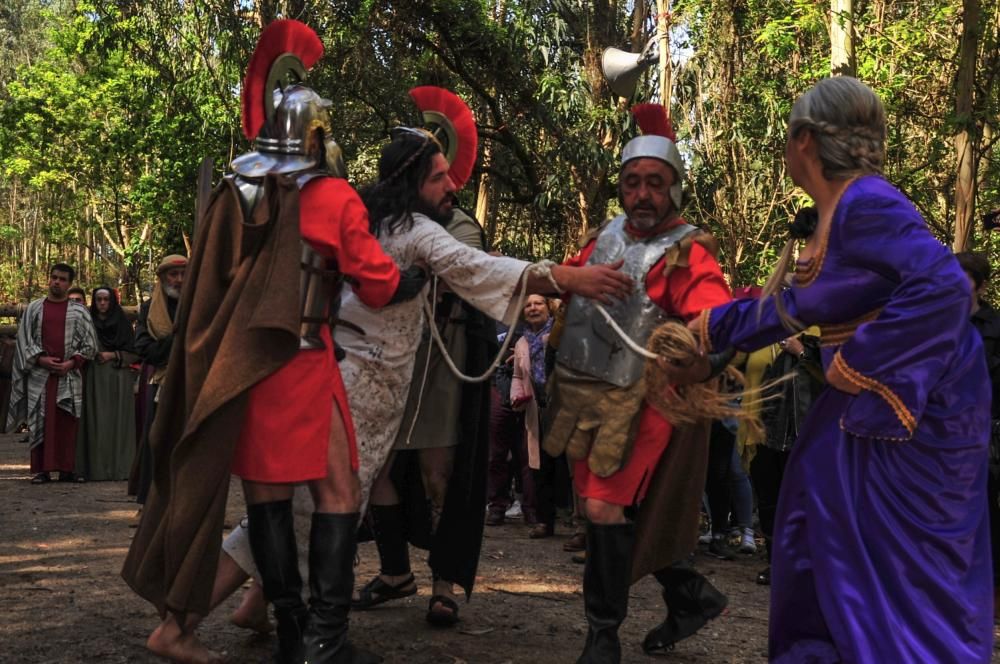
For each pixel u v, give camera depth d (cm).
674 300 359
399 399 366
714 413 292
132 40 1919
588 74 1733
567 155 1664
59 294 1018
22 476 1078
